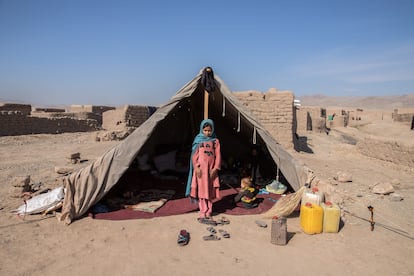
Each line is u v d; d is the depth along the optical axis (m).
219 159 6.30
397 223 6.16
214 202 7.16
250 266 4.33
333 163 13.80
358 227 5.87
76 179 5.91
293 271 4.23
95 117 33.94
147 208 6.45
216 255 4.61
